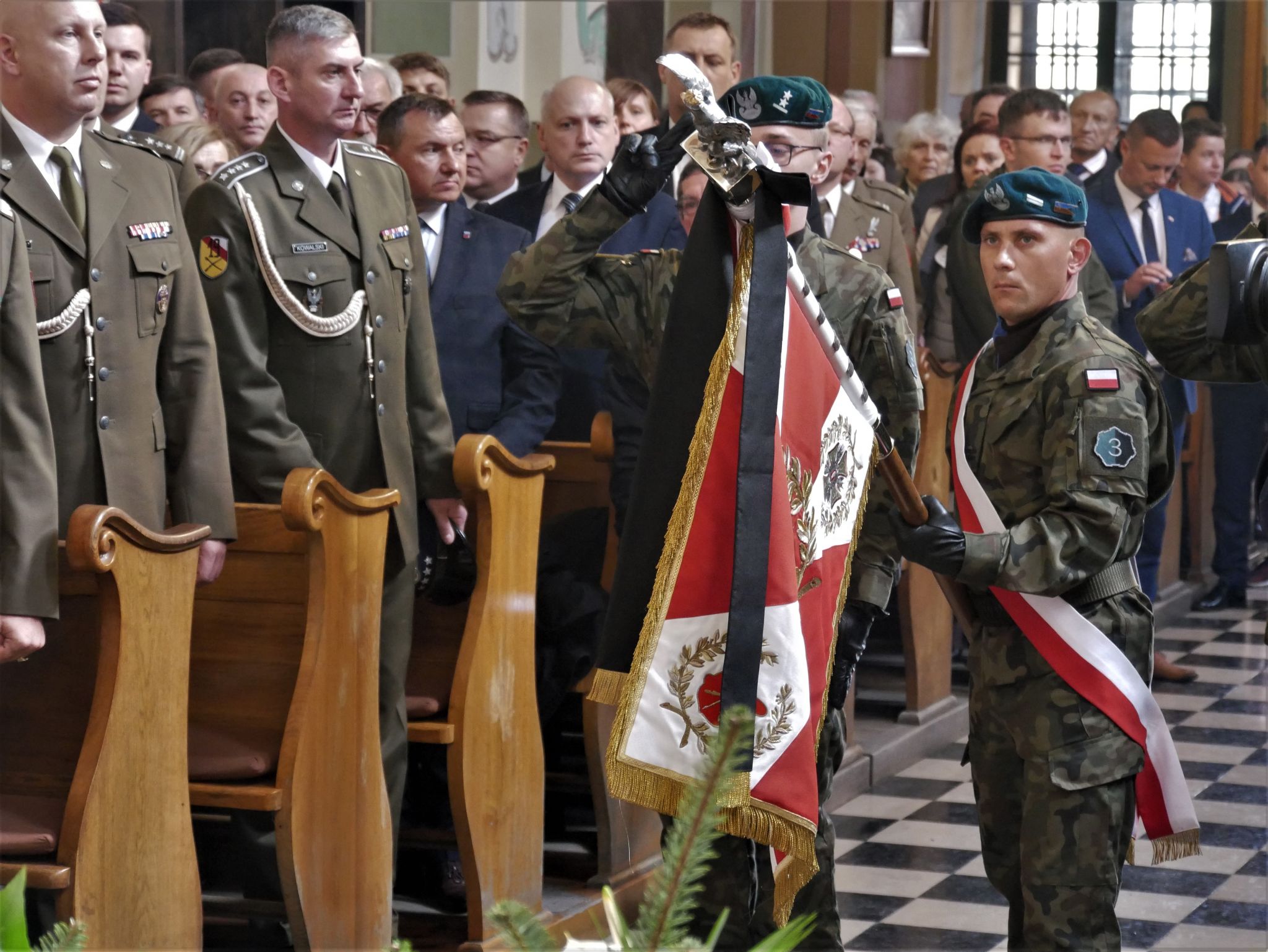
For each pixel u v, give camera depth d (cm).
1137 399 376
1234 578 992
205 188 450
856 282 387
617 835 528
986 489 390
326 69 454
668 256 390
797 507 304
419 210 591
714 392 296
